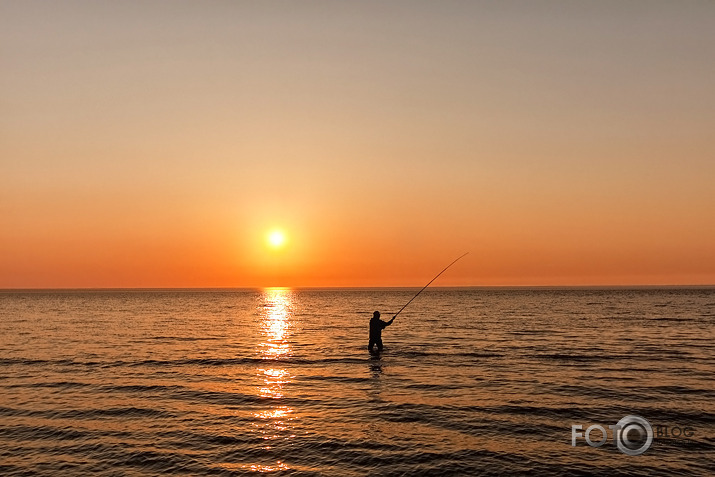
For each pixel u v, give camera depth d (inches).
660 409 624.7
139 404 671.1
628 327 1784.0
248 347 1272.1
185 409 644.7
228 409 644.1
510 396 700.0
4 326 1963.6
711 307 3329.2
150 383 806.5
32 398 705.6
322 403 671.1
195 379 838.5
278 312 3164.4
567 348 1194.6
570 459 466.0
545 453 481.7
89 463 465.1
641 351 1136.2
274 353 1151.6
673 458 466.9
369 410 633.6
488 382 795.4
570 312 2800.2
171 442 518.6
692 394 701.9
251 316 2719.0
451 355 1090.7
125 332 1708.9
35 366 971.9
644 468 444.1
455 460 464.8
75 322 2213.3
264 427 565.9
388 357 1071.6
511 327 1798.7
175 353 1157.1
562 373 868.6
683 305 3678.6
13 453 491.2
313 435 536.4
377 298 6653.5
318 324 2092.8
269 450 493.4
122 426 573.6
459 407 644.1
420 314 2672.2
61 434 546.3
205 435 539.2
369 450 491.5
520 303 4237.2
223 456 478.9
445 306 3720.5
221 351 1191.6
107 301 5521.7
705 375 841.5
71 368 949.2
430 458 470.0
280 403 673.6
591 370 896.3
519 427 560.4
